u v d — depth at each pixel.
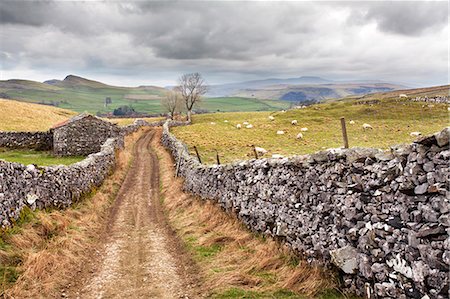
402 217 7.82
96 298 9.91
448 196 6.76
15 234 12.02
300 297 9.36
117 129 47.09
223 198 18.11
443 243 6.82
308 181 11.38
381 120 59.50
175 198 22.56
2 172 12.50
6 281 9.53
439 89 144.12
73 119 43.88
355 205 9.27
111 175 30.58
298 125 63.06
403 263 7.71
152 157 43.97
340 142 43.16
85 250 13.17
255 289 9.95
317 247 10.66
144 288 10.55
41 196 15.59
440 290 6.79
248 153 40.03
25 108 90.50
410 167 7.60
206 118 109.62
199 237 14.77
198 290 10.39
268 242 13.00
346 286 9.30
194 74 118.81
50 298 9.51
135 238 15.40
